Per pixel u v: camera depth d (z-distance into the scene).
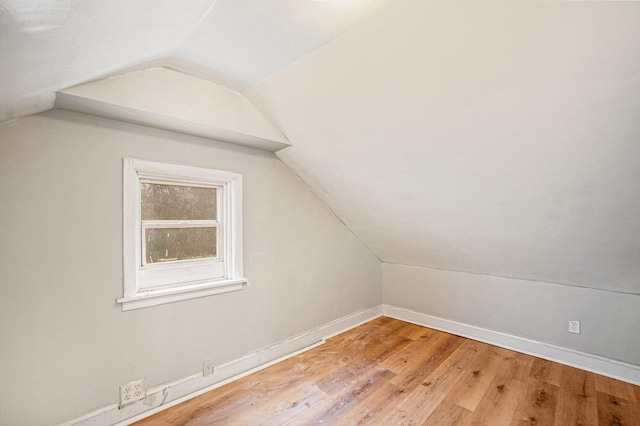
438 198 2.17
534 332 2.53
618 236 1.78
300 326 2.71
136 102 1.53
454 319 3.03
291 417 1.75
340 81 1.61
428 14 1.16
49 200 1.49
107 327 1.65
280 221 2.56
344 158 2.20
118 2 0.72
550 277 2.41
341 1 1.13
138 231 1.81
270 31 1.32
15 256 1.40
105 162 1.66
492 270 2.70
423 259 3.12
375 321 3.39
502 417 1.75
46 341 1.48
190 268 2.06
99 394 1.63
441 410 1.81
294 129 2.11
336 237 3.08
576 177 1.55
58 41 0.78
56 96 1.35
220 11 1.16
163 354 1.86
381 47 1.35
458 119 1.54
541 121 1.38
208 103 1.80
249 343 2.31
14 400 1.40
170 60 1.56
